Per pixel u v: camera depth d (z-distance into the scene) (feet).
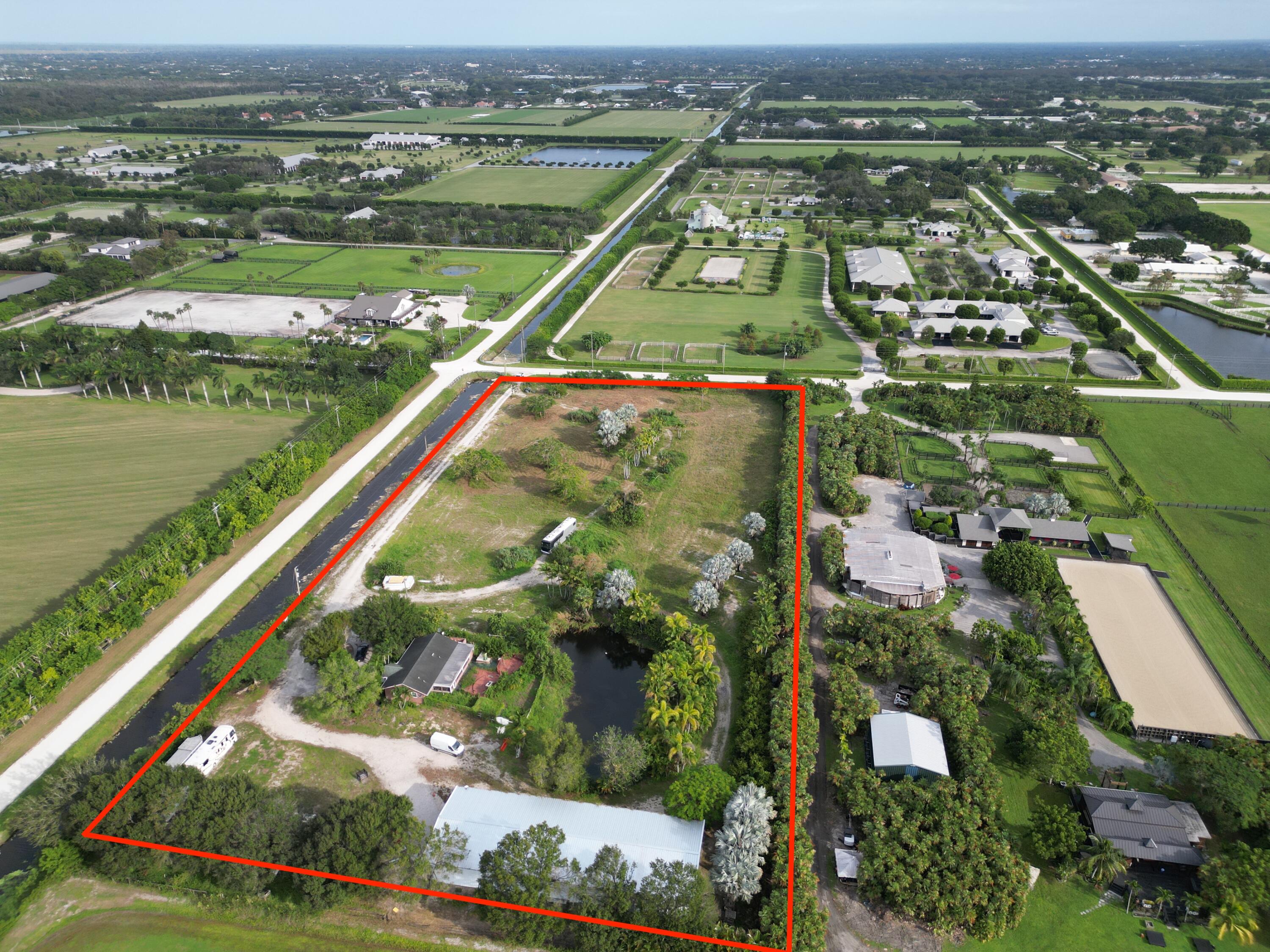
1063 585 378.53
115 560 405.80
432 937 240.53
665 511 460.14
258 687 334.85
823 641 359.46
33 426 545.85
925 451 519.19
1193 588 387.14
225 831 250.37
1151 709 313.73
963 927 241.96
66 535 425.28
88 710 319.88
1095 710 318.24
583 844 256.32
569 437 544.21
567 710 329.31
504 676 338.34
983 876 246.68
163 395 596.29
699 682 325.83
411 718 322.55
